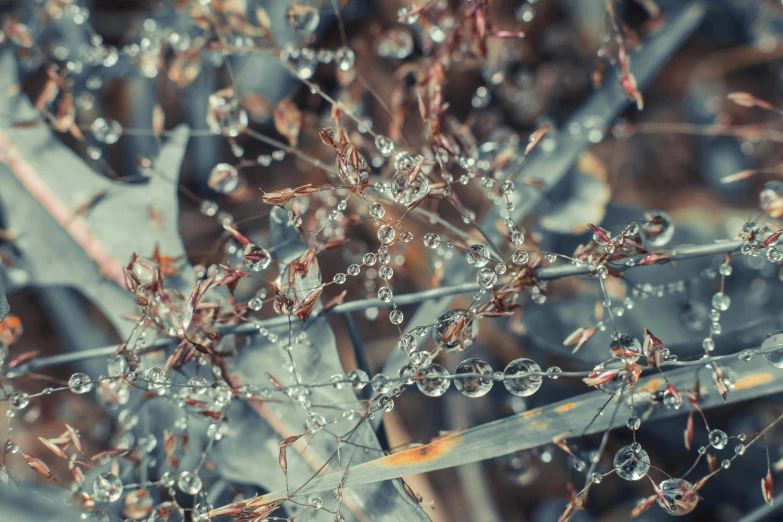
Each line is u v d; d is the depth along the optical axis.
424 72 0.18
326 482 0.15
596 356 0.17
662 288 0.17
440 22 0.18
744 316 0.18
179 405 0.16
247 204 0.19
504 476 0.18
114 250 0.17
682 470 0.17
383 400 0.15
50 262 0.17
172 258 0.16
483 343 0.18
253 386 0.16
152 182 0.17
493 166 0.17
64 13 0.19
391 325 0.19
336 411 0.16
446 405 0.18
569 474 0.17
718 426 0.18
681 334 0.17
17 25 0.18
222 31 0.18
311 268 0.15
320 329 0.16
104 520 0.15
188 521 0.16
